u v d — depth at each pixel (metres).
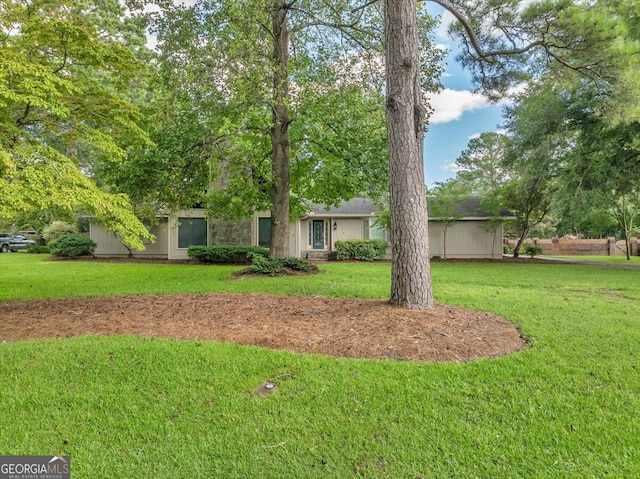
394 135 5.10
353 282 9.03
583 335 4.43
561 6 7.20
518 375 3.32
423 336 4.12
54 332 4.73
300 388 3.13
